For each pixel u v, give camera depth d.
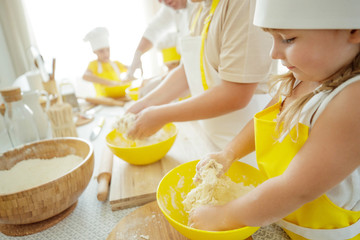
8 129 1.02
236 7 0.66
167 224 0.58
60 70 1.94
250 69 0.67
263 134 0.51
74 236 0.60
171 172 0.62
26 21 1.80
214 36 0.76
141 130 0.78
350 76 0.37
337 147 0.36
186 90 1.03
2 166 0.76
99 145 1.04
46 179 0.71
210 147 0.93
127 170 0.81
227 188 0.58
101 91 1.61
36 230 0.62
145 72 2.09
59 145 0.82
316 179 0.37
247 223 0.44
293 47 0.36
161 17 1.31
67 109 1.06
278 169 0.50
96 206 0.70
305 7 0.32
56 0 1.80
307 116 0.42
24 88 1.33
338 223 0.48
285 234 0.56
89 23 1.89
